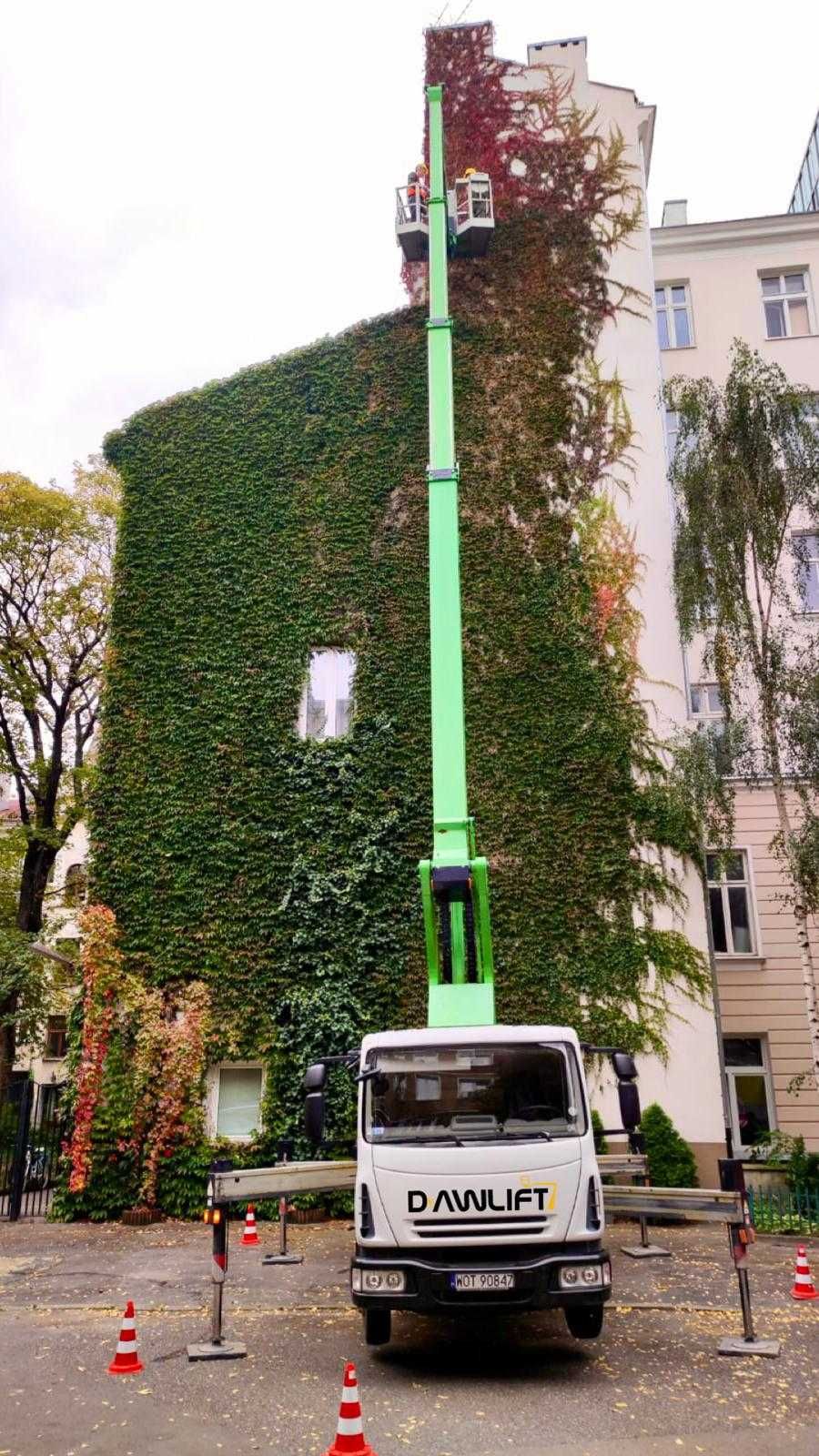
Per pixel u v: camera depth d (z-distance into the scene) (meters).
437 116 16.14
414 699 17.91
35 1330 8.80
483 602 18.17
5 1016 23.80
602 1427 6.23
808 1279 9.69
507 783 17.16
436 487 12.99
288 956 16.55
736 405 16.20
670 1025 15.83
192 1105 15.95
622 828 16.75
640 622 17.94
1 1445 6.02
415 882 16.88
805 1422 6.32
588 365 19.56
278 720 17.95
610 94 21.33
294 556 18.92
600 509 18.62
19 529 24.30
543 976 16.14
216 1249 8.23
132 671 18.39
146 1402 6.76
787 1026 19.72
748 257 25.00
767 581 16.03
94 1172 15.71
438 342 14.08
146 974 16.75
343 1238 13.82
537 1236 7.21
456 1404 6.64
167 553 19.11
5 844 25.64
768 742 15.45
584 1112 7.77
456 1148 7.46
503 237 20.55
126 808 17.59
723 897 20.81
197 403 20.08
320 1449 5.90
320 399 19.91
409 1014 16.27
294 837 17.23
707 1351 7.82
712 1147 15.25
